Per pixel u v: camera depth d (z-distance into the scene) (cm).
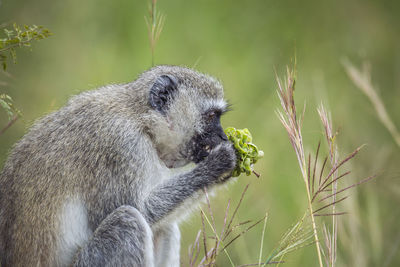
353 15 1959
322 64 1814
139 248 868
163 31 1766
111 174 905
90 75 1633
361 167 1295
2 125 1053
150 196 925
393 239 1200
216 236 872
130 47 1730
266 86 1694
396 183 1246
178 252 1020
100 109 941
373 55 1852
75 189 895
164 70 1027
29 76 1545
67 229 889
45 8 1705
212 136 1003
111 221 875
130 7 1802
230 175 968
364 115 1552
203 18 1844
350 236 1134
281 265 1062
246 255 1090
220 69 1712
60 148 910
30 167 907
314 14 1958
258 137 1501
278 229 1221
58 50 1672
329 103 1611
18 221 889
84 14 1769
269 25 1902
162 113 979
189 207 943
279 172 1416
